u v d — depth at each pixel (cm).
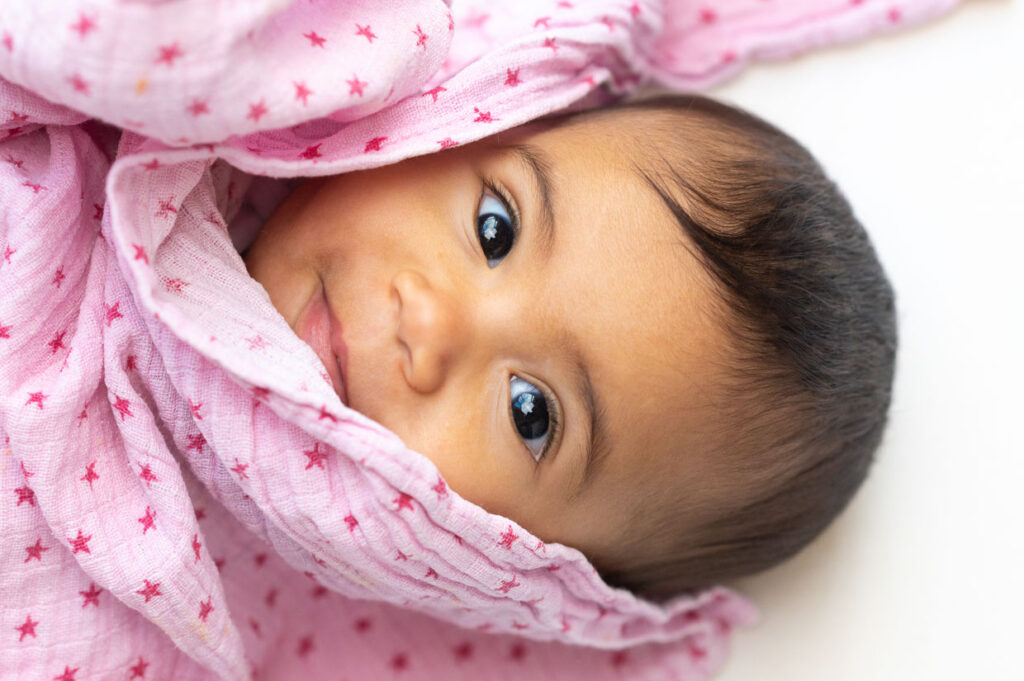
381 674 120
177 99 74
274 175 89
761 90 139
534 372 96
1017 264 132
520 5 120
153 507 90
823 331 99
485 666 123
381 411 95
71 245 88
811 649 124
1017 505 125
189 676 101
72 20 70
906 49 138
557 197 97
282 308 97
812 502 109
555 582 105
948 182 135
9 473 86
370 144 94
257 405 88
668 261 95
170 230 88
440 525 91
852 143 136
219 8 72
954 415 127
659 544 108
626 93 131
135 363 89
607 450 98
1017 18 136
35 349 85
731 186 99
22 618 89
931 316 131
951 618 123
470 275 96
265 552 114
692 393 97
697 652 124
